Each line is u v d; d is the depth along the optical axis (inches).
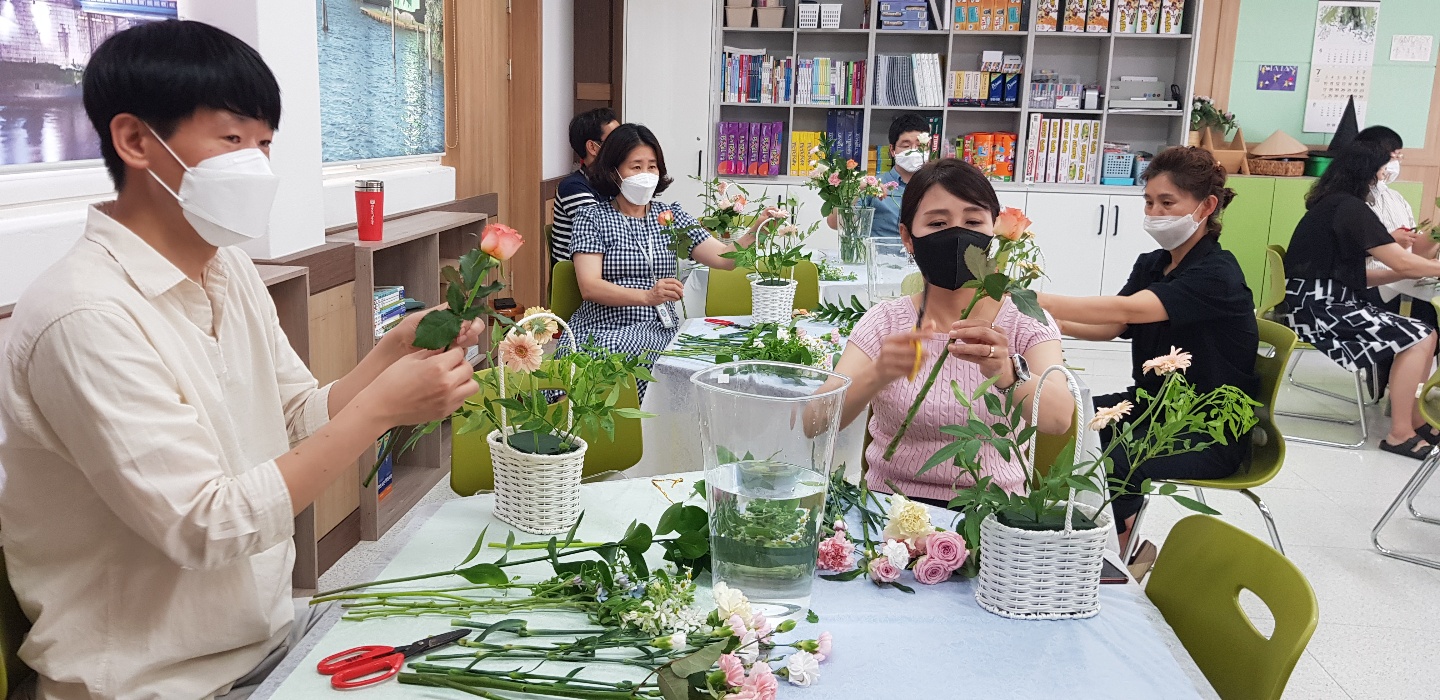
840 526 58.7
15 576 50.4
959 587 56.6
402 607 50.7
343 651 47.0
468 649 46.9
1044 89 255.4
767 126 258.2
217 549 46.6
